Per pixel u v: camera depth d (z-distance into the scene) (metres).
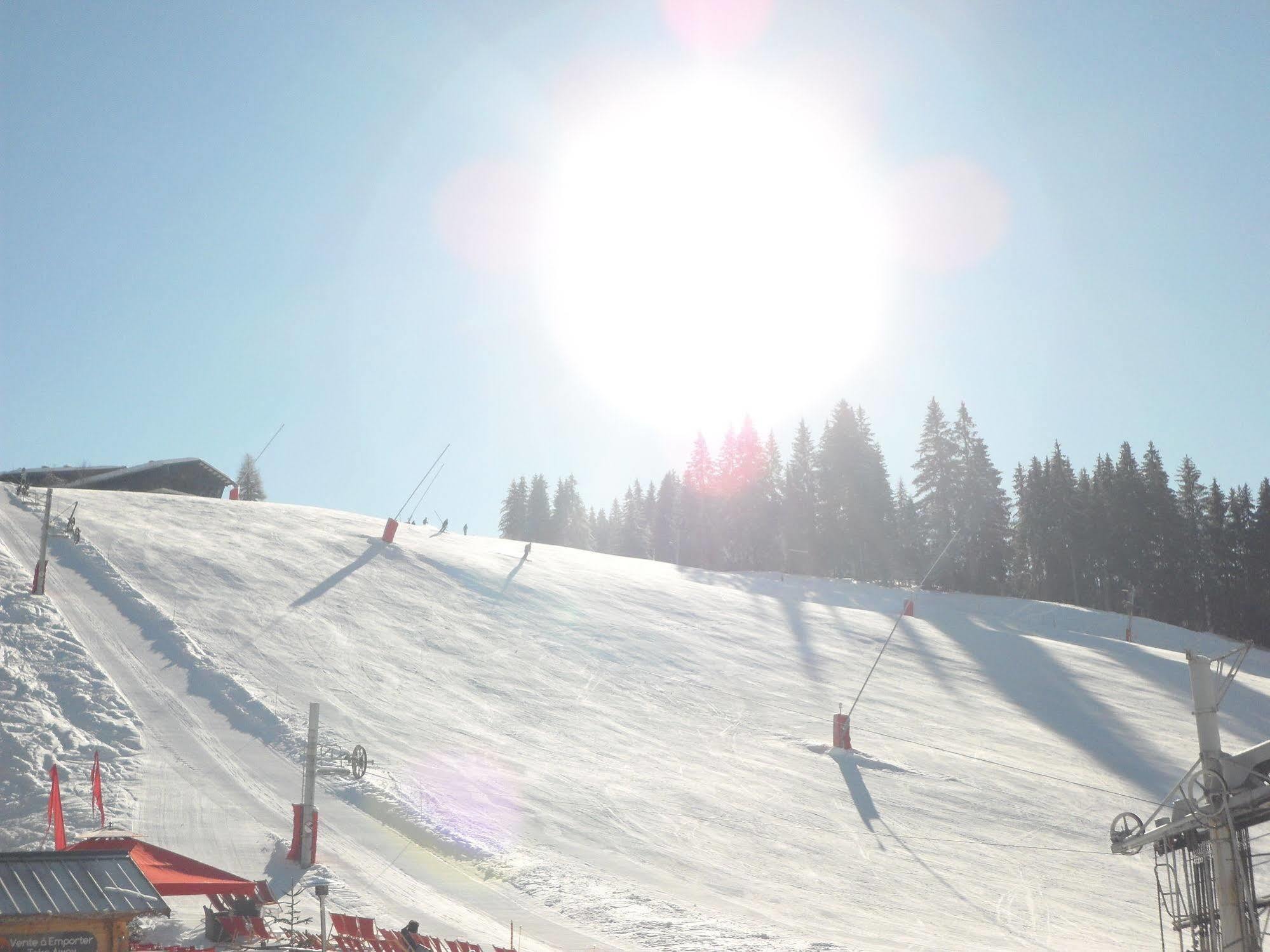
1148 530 85.94
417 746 28.03
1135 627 68.06
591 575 58.28
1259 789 10.75
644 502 138.50
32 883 10.72
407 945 14.93
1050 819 29.89
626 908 19.66
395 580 45.88
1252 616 84.44
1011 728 39.44
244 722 27.16
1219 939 11.05
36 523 42.25
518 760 28.48
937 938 20.41
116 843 15.92
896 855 25.70
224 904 16.50
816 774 31.55
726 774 30.38
